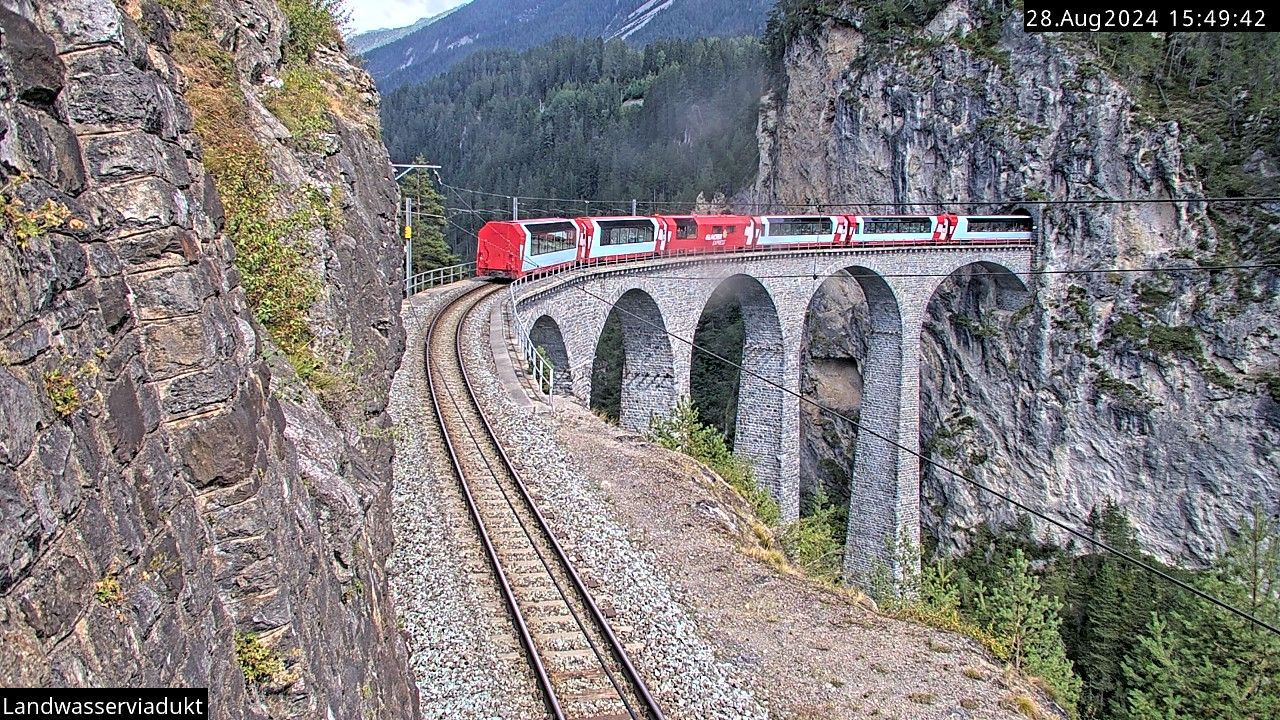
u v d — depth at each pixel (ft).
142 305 19.76
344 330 47.37
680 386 138.00
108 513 15.84
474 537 54.65
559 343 115.34
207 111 41.09
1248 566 113.91
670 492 72.69
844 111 240.94
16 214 14.90
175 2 44.57
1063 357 190.08
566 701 39.52
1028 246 198.29
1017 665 59.26
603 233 143.95
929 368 214.07
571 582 50.31
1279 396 163.12
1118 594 134.41
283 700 20.75
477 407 79.10
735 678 45.14
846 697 46.93
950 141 216.54
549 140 486.38
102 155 19.72
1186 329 177.58
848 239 171.73
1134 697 90.22
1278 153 176.35
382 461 48.83
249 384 23.53
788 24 271.08
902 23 235.40
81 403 15.80
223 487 20.53
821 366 231.09
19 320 14.38
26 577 13.23
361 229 59.00
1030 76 205.36
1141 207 186.91
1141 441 179.32
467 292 129.49
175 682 16.65
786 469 153.17
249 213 40.63
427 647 41.63
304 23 67.31
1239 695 83.20
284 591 21.21
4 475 13.03
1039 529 187.42
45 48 17.29
